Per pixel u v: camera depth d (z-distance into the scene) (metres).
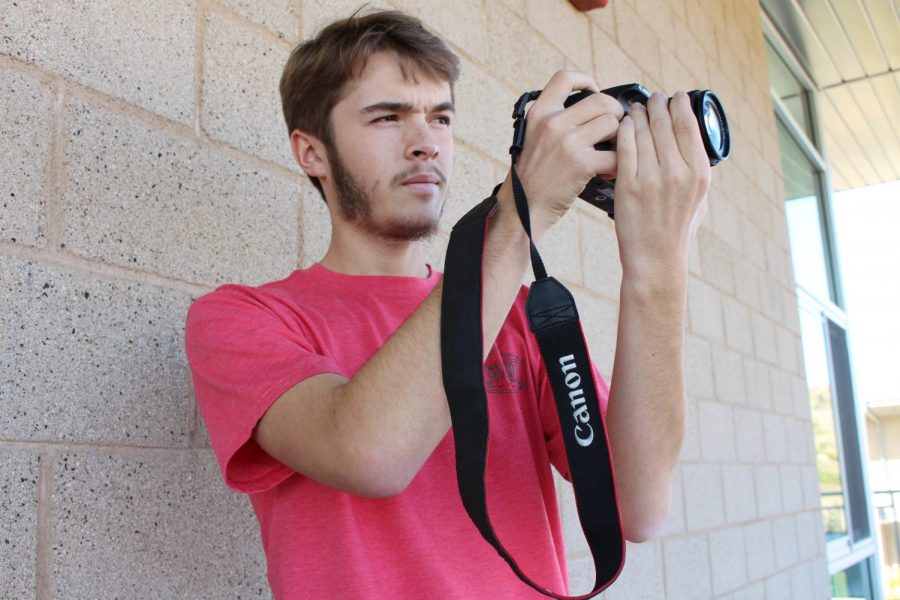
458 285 0.68
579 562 1.84
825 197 5.35
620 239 0.75
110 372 1.02
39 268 0.96
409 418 0.65
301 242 1.35
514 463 0.88
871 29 4.71
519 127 0.74
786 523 3.41
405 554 0.78
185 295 1.13
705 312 2.91
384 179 0.97
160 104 1.15
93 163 1.04
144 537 1.03
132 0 1.13
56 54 1.02
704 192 0.75
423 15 1.69
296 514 0.80
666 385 0.79
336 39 1.03
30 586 0.91
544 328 0.71
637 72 2.67
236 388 0.76
